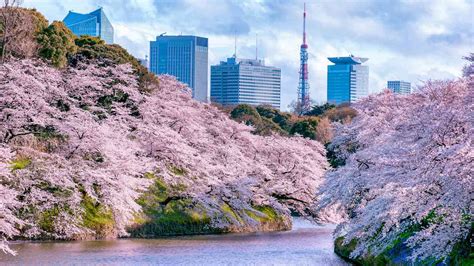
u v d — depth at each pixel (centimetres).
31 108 4522
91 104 5516
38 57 5828
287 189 5966
